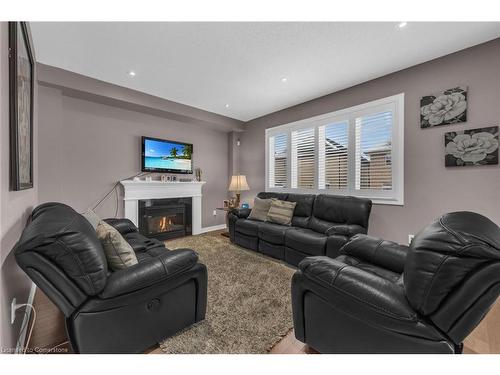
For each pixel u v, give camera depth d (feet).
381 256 5.10
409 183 8.61
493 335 4.71
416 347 2.86
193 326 4.84
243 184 14.32
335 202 9.35
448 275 2.56
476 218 2.94
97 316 3.44
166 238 12.89
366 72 8.92
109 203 10.96
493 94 6.88
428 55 7.72
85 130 10.19
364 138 9.91
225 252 10.26
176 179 13.52
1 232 3.01
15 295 3.85
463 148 7.37
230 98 11.75
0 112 2.96
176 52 7.52
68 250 3.07
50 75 8.34
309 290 3.86
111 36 6.65
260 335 4.62
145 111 11.89
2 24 3.17
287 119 13.29
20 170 3.85
